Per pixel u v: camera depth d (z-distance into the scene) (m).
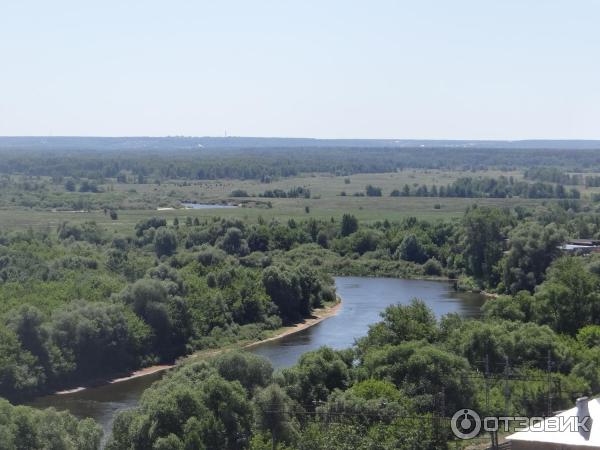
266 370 111.94
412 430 90.62
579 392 108.25
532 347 122.50
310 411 105.12
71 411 131.62
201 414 97.56
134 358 160.50
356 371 114.00
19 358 141.00
